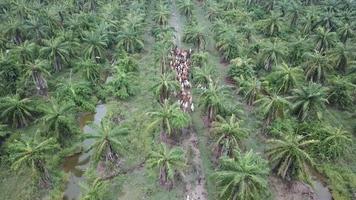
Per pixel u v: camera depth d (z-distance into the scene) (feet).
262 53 162.09
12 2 201.98
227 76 163.53
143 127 130.00
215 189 106.11
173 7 245.24
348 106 146.10
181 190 105.91
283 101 119.44
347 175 112.78
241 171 90.48
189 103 140.67
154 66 171.73
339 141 117.19
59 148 114.11
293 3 209.87
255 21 212.84
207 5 232.73
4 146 118.01
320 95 123.44
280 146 101.50
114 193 104.32
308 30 194.29
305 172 100.83
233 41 173.17
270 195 105.19
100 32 173.06
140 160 116.16
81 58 165.58
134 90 150.41
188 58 173.78
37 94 146.41
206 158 117.60
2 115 122.31
